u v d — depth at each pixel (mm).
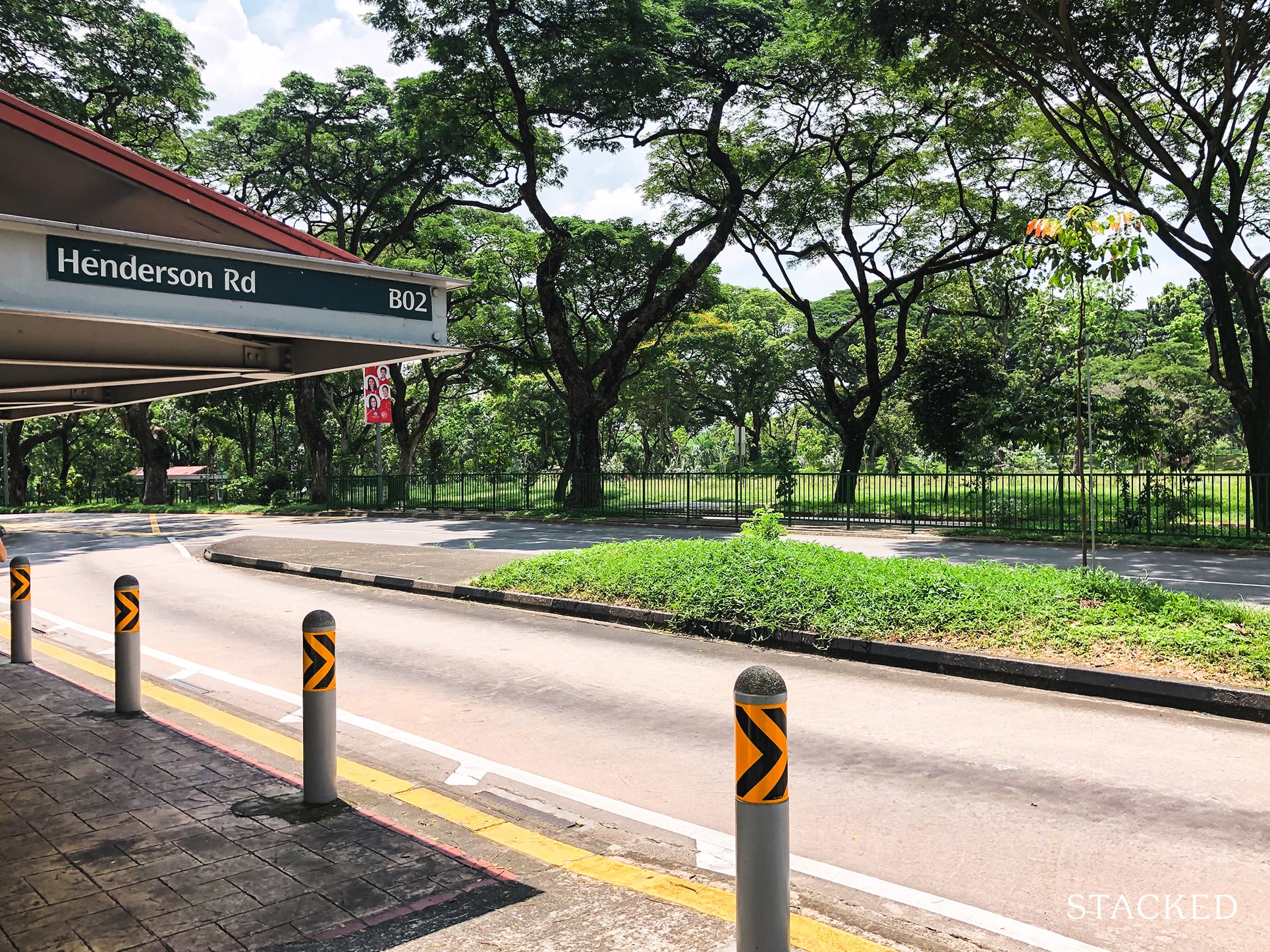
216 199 5062
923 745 6109
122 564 18625
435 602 12516
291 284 4879
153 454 51625
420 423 44562
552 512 32125
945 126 27922
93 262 4258
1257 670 6953
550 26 28188
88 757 5844
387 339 5246
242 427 57406
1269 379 21656
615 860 4332
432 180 36781
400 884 3994
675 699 7430
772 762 3027
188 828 4652
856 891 4035
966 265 29938
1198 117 20625
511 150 34219
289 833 4586
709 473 28578
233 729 6727
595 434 33094
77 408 10281
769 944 3006
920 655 8195
